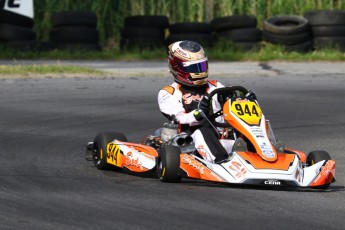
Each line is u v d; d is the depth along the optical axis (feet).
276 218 59.82
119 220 57.98
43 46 234.99
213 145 75.82
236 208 63.00
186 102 82.69
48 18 261.03
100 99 143.33
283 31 243.19
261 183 69.31
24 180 75.66
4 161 87.56
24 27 235.81
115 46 269.64
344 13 245.24
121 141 83.97
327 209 64.13
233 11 276.21
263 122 75.31
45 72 180.86
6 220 57.31
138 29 246.47
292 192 71.72
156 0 272.31
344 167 90.17
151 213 60.44
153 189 71.20
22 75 174.40
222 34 249.55
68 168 84.94
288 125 122.01
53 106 133.39
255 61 235.61
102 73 185.26
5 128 111.75
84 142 103.50
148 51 243.40
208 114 78.89
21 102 136.56
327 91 162.71
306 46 244.42
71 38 239.50
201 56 82.23
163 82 171.63
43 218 58.23
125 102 140.56
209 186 73.31
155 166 77.00
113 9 270.67
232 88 78.89
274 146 73.77
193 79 81.97
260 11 277.64
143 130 114.32
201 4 273.13
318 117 130.00
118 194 68.39
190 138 79.00
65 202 64.34
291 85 171.73
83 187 72.18
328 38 245.24
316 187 75.00
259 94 155.74
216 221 58.13
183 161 73.61
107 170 84.74
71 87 158.40
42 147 98.48
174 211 61.31
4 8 230.68
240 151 72.84
